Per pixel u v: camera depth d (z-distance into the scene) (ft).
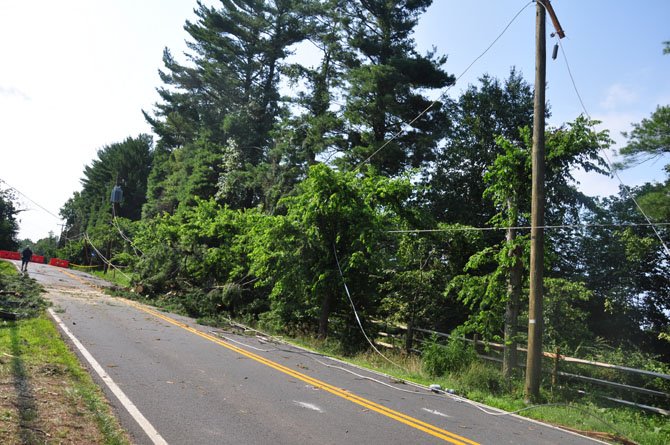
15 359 32.48
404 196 70.69
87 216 312.09
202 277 86.38
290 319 71.56
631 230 70.69
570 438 29.63
